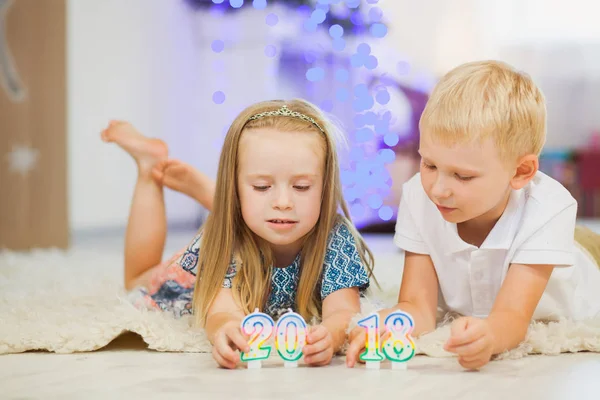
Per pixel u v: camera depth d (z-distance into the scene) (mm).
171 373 999
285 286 1290
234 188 1228
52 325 1205
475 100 1050
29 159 3320
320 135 1211
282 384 929
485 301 1240
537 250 1137
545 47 5707
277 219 1154
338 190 1291
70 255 2805
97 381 947
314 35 4289
